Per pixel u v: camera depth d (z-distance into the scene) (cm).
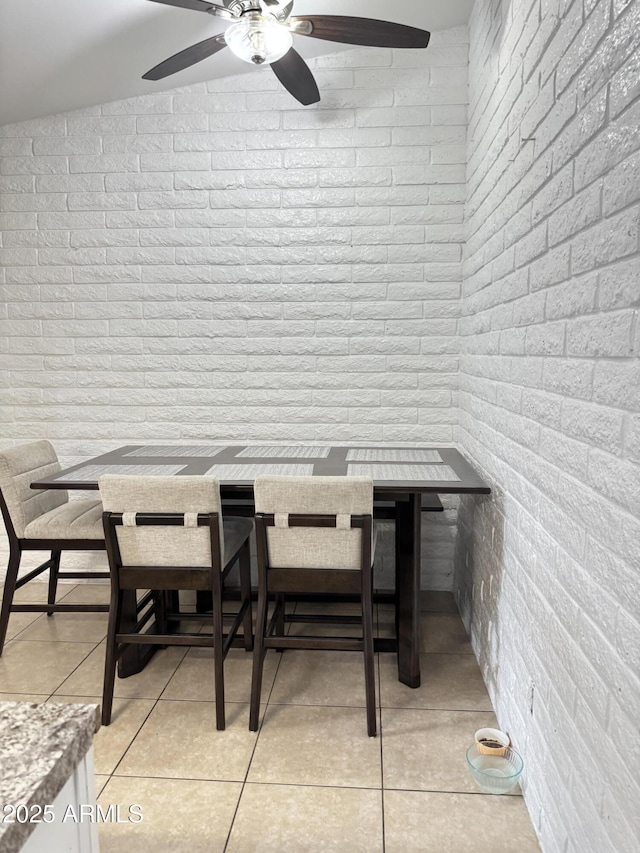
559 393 138
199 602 278
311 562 195
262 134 288
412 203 287
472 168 263
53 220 300
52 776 57
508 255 191
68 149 295
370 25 183
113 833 149
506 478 190
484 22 234
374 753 181
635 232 99
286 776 170
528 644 162
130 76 267
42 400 309
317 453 272
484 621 225
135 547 199
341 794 163
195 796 162
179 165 293
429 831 151
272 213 292
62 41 230
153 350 304
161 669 232
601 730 110
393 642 234
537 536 154
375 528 264
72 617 280
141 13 217
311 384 300
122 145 293
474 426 250
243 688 219
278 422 304
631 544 98
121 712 203
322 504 189
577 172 127
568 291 132
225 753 181
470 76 270
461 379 288
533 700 157
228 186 292
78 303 304
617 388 105
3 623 238
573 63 129
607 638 108
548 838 140
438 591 311
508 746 176
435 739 188
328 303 295
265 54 189
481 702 209
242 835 149
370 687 190
